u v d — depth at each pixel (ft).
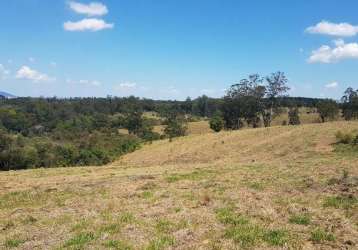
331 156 125.39
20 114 505.66
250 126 392.68
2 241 39.63
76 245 35.78
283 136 191.72
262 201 53.26
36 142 349.20
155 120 526.16
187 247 34.83
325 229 39.04
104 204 55.93
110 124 495.41
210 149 209.97
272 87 325.83
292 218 43.04
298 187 63.16
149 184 74.33
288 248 34.19
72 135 437.17
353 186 59.41
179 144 251.39
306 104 545.03
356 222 41.39
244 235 37.19
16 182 96.89
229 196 57.47
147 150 269.44
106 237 38.24
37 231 42.86
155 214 47.55
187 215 46.24
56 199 65.41
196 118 534.37
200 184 71.77
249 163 119.44
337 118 357.20
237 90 350.02
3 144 312.91
